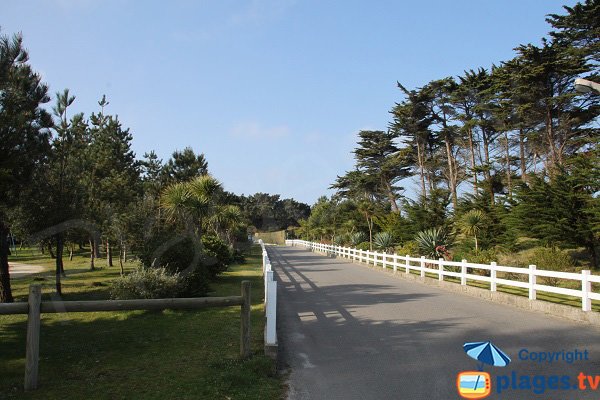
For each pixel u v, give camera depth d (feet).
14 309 18.66
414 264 76.84
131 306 20.39
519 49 103.81
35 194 48.03
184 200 62.39
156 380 19.88
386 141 164.35
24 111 39.91
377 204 161.38
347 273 74.69
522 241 88.07
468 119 132.98
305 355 24.82
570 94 97.04
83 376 20.45
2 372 21.16
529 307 39.09
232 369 21.04
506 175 121.60
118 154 96.58
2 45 39.09
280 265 93.56
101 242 88.43
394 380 20.58
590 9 92.07
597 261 67.15
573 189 63.57
